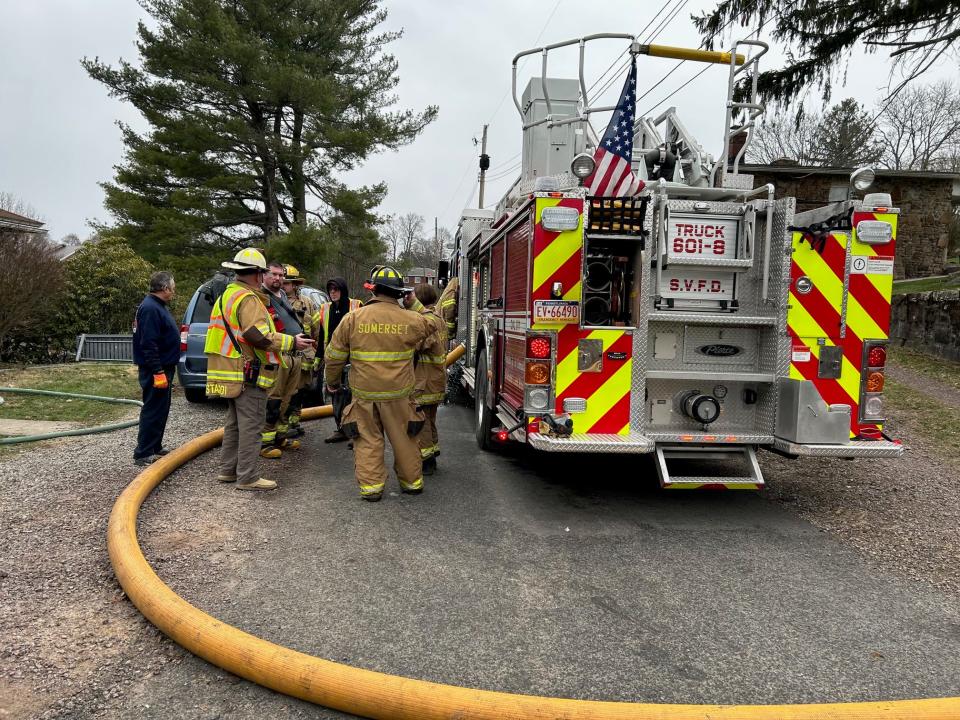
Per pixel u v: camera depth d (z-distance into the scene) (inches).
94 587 132.8
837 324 183.5
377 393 192.4
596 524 179.3
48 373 413.7
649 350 186.7
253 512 180.1
